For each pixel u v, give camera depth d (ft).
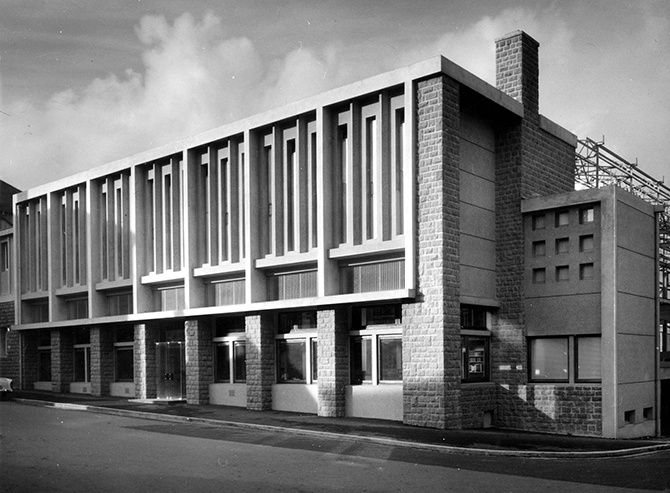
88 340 102.06
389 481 37.81
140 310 90.53
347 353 69.31
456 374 61.67
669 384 78.69
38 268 111.55
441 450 49.73
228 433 57.06
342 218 70.44
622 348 64.44
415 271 62.90
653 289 71.36
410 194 63.31
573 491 36.19
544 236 69.26
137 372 90.12
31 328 108.17
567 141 80.02
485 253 70.38
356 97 68.13
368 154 68.39
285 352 75.77
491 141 72.74
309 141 73.05
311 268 72.90
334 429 58.18
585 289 65.92
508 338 69.87
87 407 78.23
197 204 85.20
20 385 111.96
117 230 96.68
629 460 47.80
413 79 63.87
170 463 41.81
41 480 35.53
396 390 65.05
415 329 62.54
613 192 64.64
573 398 64.95
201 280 84.33
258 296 76.69
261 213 78.02
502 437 55.57
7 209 133.80
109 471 38.58
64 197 106.32
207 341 83.05
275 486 35.88
